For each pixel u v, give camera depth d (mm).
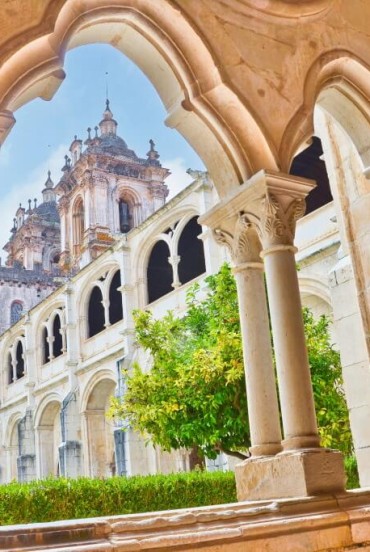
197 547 3746
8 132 4684
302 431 4918
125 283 29047
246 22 5840
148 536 3648
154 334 12773
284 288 5258
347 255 7672
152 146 50500
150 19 5391
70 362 32688
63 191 50469
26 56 4758
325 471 4734
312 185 5625
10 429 40438
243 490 5051
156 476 13383
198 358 11109
